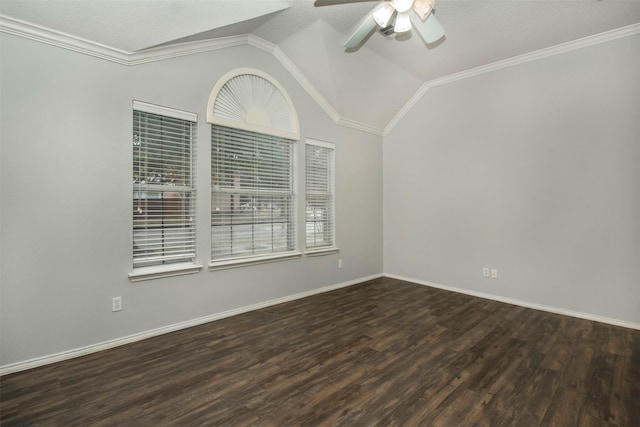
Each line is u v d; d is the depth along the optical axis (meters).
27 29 2.11
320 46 3.31
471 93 3.94
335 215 4.28
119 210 2.52
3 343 2.08
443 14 2.78
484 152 3.84
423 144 4.46
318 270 4.06
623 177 2.95
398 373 2.13
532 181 3.47
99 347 2.44
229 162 3.21
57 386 1.96
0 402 1.80
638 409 1.75
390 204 4.90
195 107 2.90
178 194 2.88
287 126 3.69
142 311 2.65
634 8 2.64
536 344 2.57
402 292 4.09
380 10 2.29
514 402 1.82
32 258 2.17
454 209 4.14
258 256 3.44
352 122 4.44
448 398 1.85
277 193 3.64
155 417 1.68
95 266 2.42
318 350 2.46
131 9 2.27
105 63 2.43
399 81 4.11
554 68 3.32
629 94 2.92
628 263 2.93
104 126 2.44
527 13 2.75
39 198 2.19
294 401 1.83
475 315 3.25
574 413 1.72
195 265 2.93
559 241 3.31
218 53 3.04
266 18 2.90
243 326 2.95
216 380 2.04
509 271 3.66
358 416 1.69
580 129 3.17
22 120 2.12
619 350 2.46
